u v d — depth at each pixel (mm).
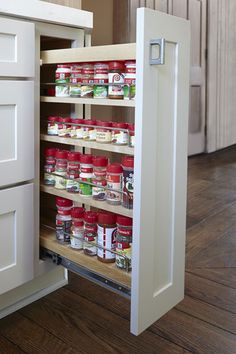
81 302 1487
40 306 1456
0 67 1186
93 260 1283
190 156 4434
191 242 2053
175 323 1363
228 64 4801
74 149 1574
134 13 2961
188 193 2982
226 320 1384
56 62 1327
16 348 1223
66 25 1393
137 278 1124
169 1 3568
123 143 1207
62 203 1396
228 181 3385
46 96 1425
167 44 1091
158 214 1166
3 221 1287
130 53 1124
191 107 4285
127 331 1318
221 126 4871
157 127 1104
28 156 1324
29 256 1389
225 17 4578
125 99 1174
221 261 1840
